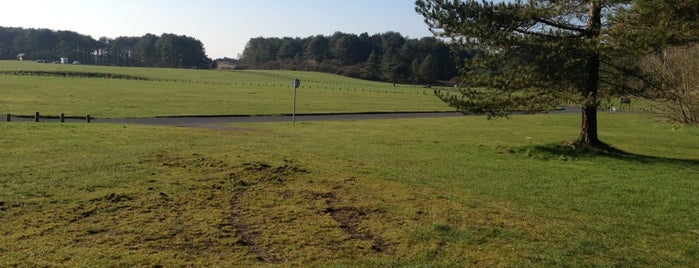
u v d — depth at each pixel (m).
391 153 17.22
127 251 6.53
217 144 17.83
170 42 188.12
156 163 12.88
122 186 10.07
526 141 24.17
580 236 7.98
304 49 194.25
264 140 19.98
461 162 15.59
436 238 7.57
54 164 12.19
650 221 9.13
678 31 15.23
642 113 49.19
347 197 9.96
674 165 16.66
